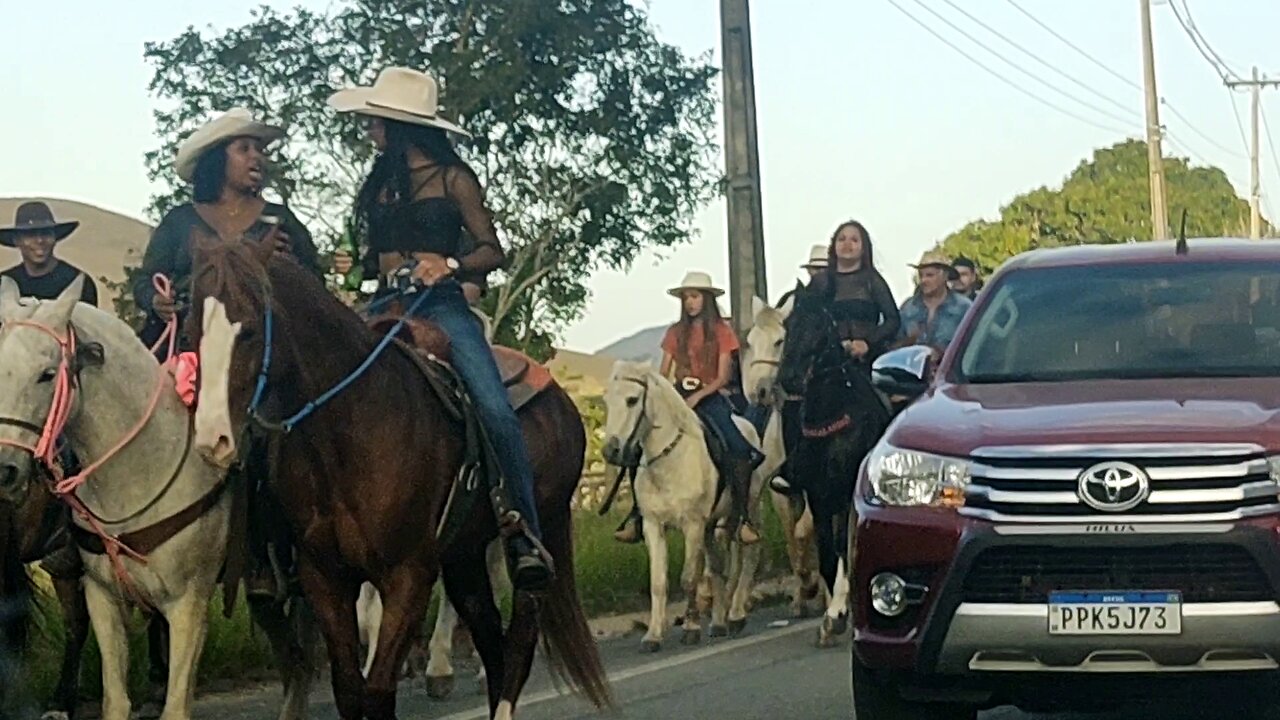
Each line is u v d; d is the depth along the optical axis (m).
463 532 8.12
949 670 7.27
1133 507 7.10
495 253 8.54
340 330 7.43
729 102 20.02
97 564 8.10
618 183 28.23
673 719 9.77
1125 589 7.05
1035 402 7.89
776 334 16.42
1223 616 6.96
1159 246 9.39
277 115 27.59
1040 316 8.86
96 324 7.96
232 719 10.28
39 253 10.59
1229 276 8.93
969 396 8.17
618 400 13.70
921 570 7.36
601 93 28.45
